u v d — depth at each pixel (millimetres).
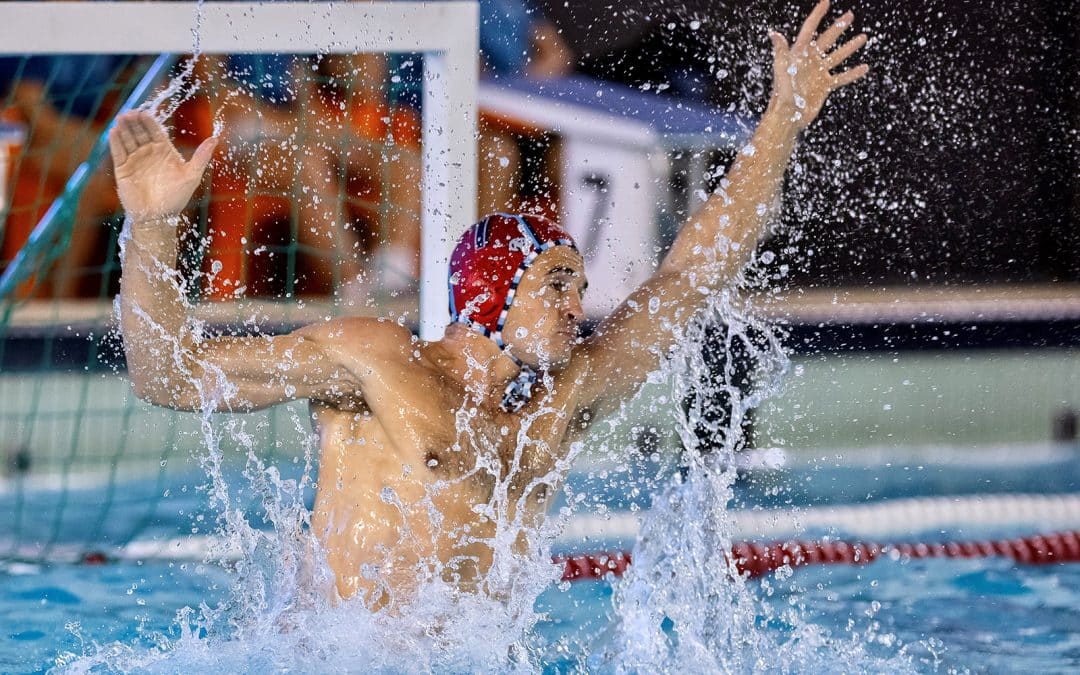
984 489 16234
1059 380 20344
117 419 17250
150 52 11742
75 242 21047
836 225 23016
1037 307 22922
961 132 23312
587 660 8078
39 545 12562
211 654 7742
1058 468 17422
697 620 8352
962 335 21250
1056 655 8789
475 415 7617
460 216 11703
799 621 9602
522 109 23172
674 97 23422
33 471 16203
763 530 13805
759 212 8562
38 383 16297
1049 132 23906
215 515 13828
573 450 8148
